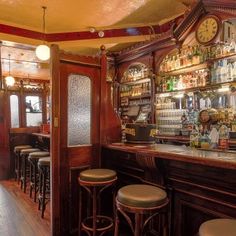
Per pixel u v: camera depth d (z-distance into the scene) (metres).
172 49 4.26
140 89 5.29
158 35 4.53
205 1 3.29
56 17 4.58
